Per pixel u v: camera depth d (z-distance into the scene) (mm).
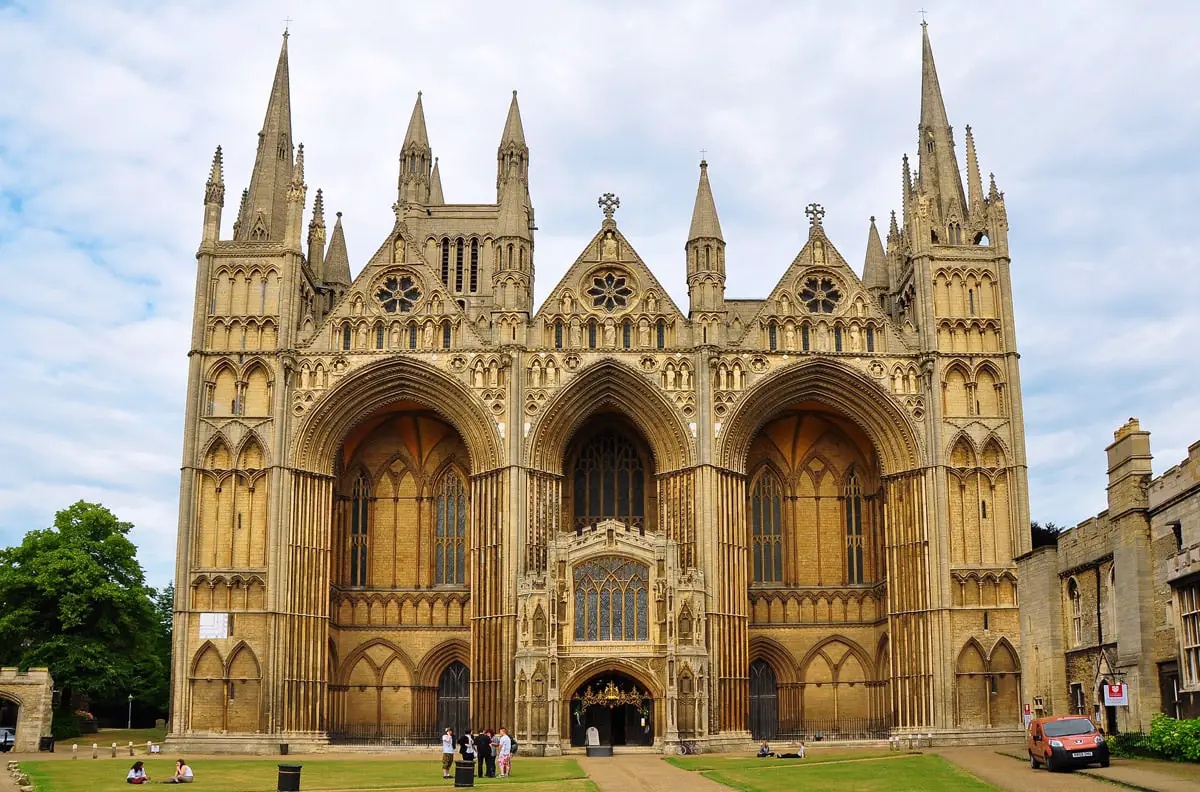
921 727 74062
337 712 80875
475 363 77812
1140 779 38812
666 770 54469
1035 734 46125
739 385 78250
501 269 79125
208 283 78438
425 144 109188
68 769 56000
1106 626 56219
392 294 79875
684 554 75750
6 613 84312
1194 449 47781
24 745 71250
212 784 48844
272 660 72812
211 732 72312
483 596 75062
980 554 76125
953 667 74125
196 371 77000
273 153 82688
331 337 78625
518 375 77250
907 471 77938
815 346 79438
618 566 72750
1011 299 79688
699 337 78312
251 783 49500
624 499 84812
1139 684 51562
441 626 82688
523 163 107062
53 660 81812
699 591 72062
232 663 73188
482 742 52844
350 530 84188
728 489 77000
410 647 82500
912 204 82312
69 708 85375
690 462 76625
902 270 88438
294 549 74938
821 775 49250
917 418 78188
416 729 81188
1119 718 54000
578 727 74688
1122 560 53656
